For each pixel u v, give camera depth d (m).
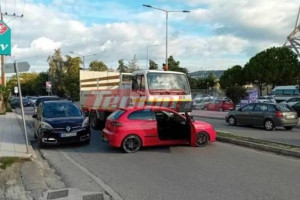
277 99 40.03
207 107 39.16
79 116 13.60
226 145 12.66
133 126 11.52
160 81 14.05
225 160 9.91
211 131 12.48
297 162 9.57
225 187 7.16
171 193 6.83
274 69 62.09
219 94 57.03
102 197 6.65
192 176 8.12
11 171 8.64
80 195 6.78
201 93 59.94
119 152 11.59
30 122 23.12
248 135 15.80
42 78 94.81
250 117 19.25
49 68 69.12
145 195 6.73
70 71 62.91
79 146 13.00
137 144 11.56
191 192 6.86
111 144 11.57
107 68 67.06
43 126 12.59
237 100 35.25
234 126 20.30
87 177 8.26
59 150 12.23
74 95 55.94
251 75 67.06
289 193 6.70
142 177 8.13
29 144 13.38
